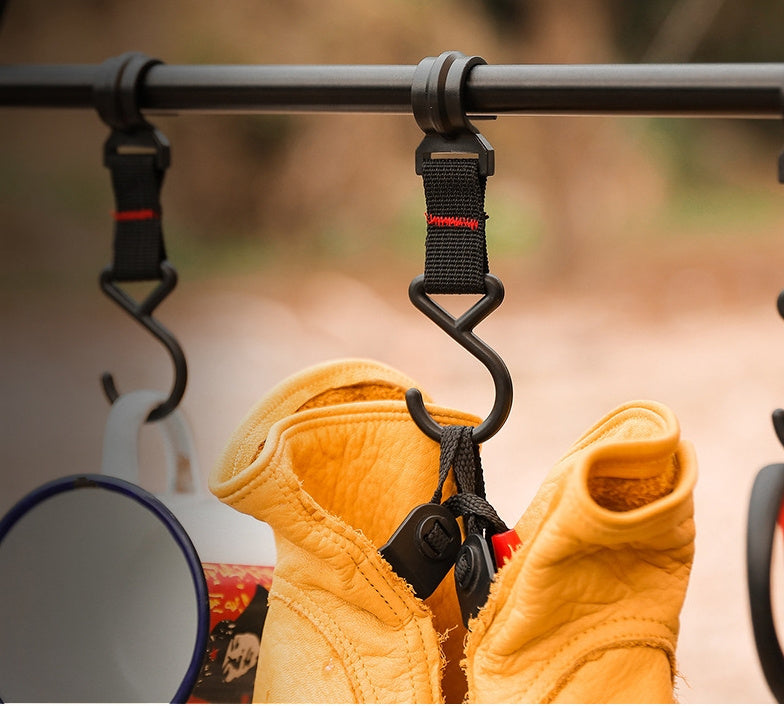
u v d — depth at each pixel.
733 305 5.06
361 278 5.89
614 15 7.29
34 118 6.01
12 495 2.42
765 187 7.38
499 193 6.73
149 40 6.09
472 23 6.70
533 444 2.95
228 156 6.61
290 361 4.07
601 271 6.09
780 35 7.26
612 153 6.97
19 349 4.21
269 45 6.19
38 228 5.83
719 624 1.67
